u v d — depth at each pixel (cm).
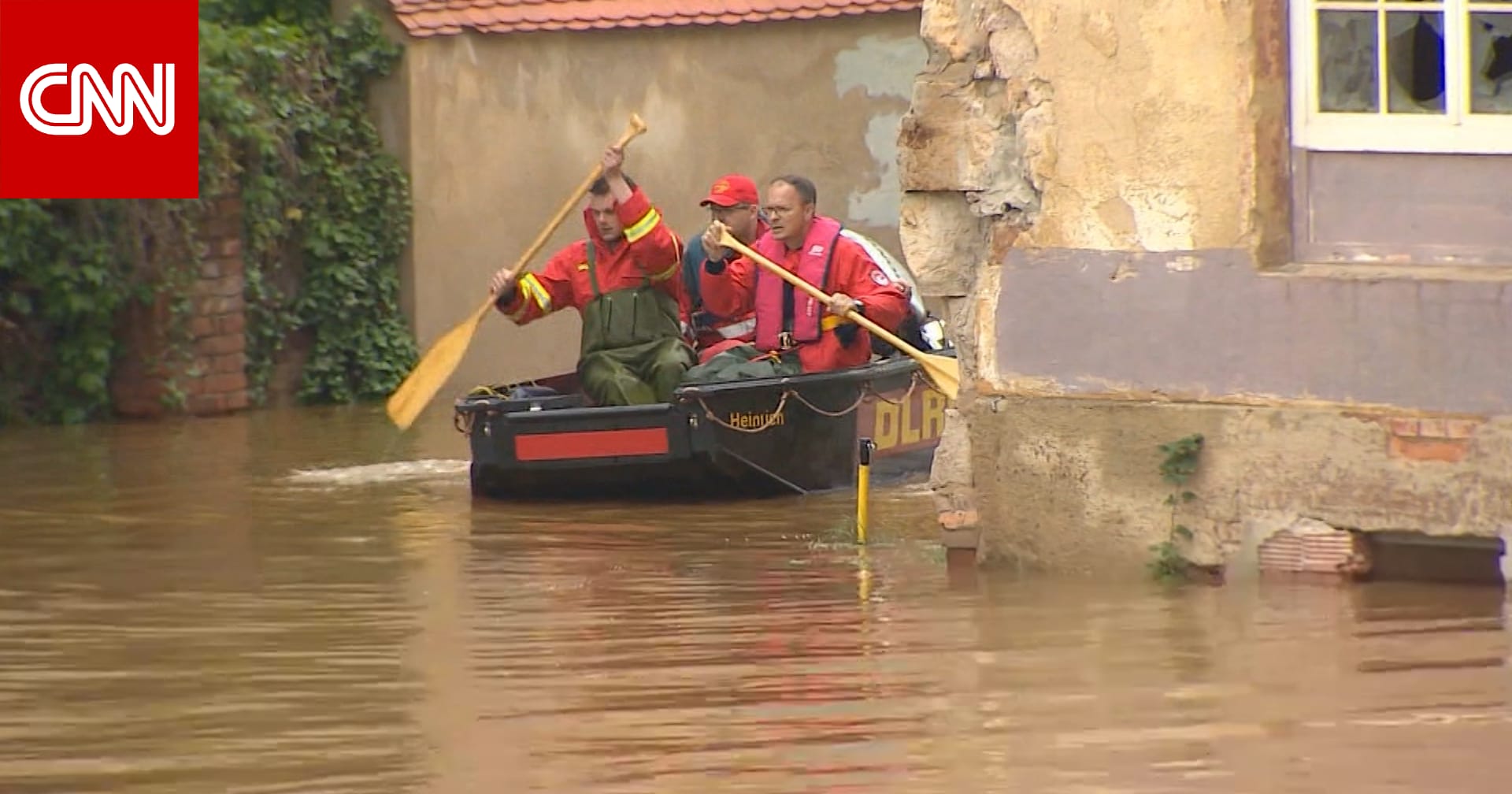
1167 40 2703
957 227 2906
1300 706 2145
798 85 5619
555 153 5762
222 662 2427
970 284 2916
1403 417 2625
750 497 3716
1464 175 2642
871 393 3897
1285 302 2669
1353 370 2648
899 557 3070
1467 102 2634
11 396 5028
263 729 2138
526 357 5772
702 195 5712
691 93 5697
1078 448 2797
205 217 5322
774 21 5609
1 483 3981
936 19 2861
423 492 3841
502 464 3691
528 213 5781
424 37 5803
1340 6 2662
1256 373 2695
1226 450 2711
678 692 2253
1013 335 2833
